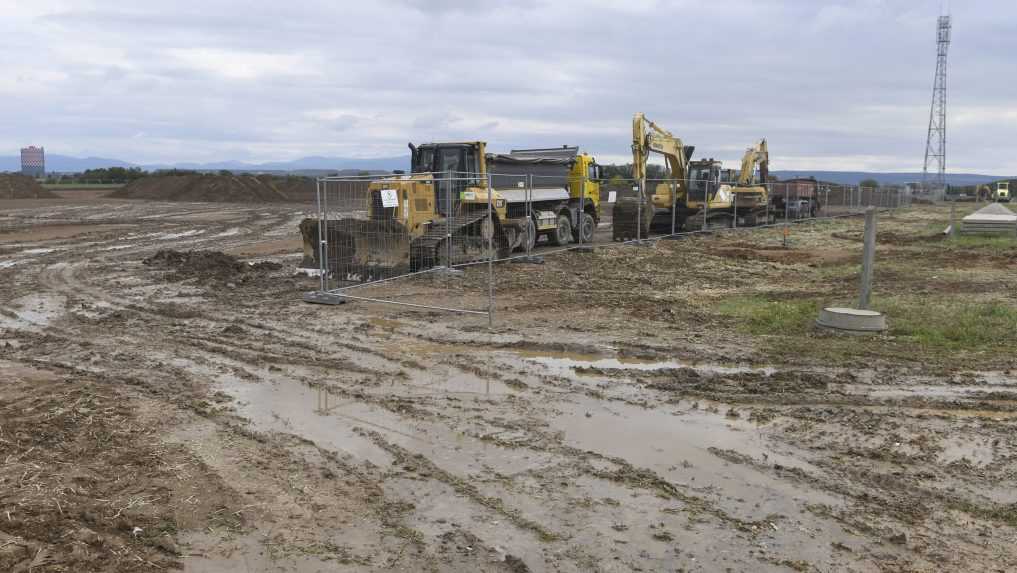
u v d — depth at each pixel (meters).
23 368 8.49
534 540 4.59
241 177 61.56
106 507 4.86
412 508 5.01
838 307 11.73
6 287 14.57
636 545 4.54
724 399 7.51
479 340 10.05
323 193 13.28
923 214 46.81
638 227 23.45
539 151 23.88
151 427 6.51
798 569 4.29
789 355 9.24
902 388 7.89
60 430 6.29
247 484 5.34
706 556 4.42
